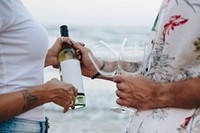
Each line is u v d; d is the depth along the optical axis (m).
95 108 7.35
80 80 2.48
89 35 12.22
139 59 2.17
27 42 2.24
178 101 2.02
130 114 2.31
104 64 2.32
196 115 2.02
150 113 2.08
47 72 5.23
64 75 2.48
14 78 2.24
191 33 1.98
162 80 2.09
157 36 2.08
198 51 2.00
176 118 2.04
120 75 2.11
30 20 2.27
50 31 12.23
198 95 1.99
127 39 2.22
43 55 2.32
